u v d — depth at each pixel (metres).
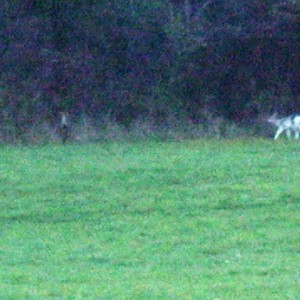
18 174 55.12
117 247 39.16
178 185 51.22
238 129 75.94
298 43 80.88
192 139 71.94
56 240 40.69
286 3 79.00
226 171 54.41
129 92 79.12
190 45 79.12
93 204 47.53
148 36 79.50
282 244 38.97
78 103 78.12
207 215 44.50
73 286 32.16
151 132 74.00
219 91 80.50
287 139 73.12
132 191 50.06
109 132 73.38
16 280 33.28
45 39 79.12
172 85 79.94
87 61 79.12
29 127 75.00
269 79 81.44
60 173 55.03
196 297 30.25
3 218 45.38
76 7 79.00
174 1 80.25
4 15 78.44
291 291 31.05
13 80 77.88
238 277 33.25
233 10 79.69
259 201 46.81
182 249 38.47
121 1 79.06
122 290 31.42
